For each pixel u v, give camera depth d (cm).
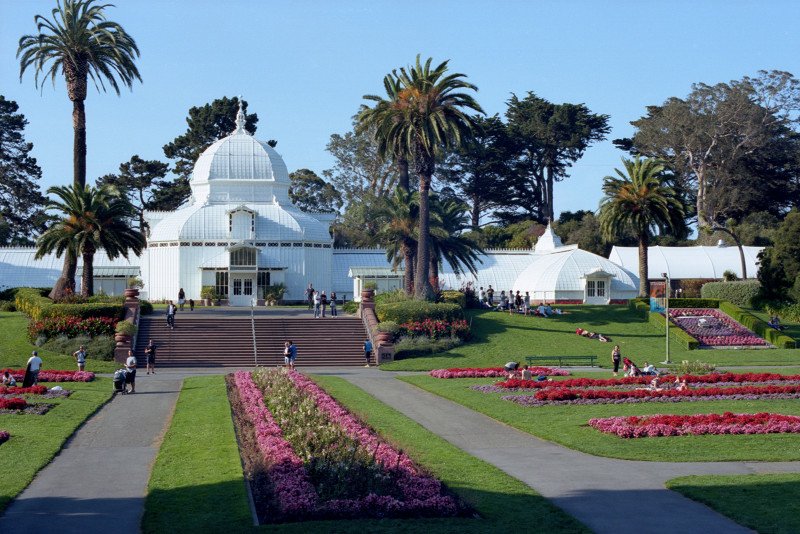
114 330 6112
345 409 3575
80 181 6988
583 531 1967
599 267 10094
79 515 2075
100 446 2931
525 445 3052
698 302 7881
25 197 13050
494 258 11112
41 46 6875
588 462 2747
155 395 4197
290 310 8075
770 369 5819
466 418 3638
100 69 7056
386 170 14700
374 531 1941
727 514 2103
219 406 3631
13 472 2484
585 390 4219
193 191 10444
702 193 14038
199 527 1936
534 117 14762
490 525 2003
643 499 2270
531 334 6938
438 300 7144
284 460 2434
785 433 3164
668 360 6112
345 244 13525
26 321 6606
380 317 6700
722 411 3741
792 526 1983
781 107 13950
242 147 10400
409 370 5753
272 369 4753
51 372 4819
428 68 6844
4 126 13062
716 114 13625
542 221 15100
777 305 8162
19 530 1952
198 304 9225
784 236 8369
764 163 14125
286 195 10525
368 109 7006
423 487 2259
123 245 6756
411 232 7412
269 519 2047
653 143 14112
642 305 7694
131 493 2292
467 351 6322
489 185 14862
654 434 3141
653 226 8056
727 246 12031
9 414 3384
